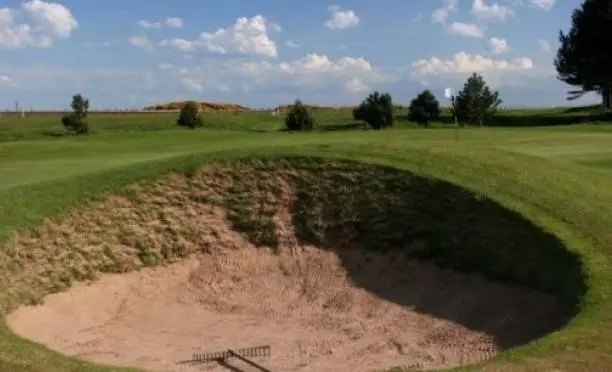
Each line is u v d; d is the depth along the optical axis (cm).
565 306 1146
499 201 1439
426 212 1545
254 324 1377
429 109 6353
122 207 1619
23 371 876
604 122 6069
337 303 1455
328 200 1656
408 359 1138
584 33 6956
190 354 1211
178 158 1791
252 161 1739
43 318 1338
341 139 3306
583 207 1416
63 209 1541
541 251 1293
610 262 1171
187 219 1664
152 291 1534
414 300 1406
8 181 2162
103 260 1533
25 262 1395
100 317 1412
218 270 1605
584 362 830
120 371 894
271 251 1644
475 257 1424
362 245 1598
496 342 1151
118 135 4488
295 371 1109
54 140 4344
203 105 12050
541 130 4216
